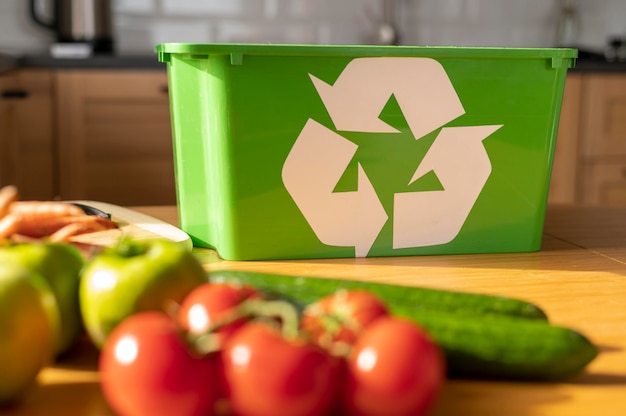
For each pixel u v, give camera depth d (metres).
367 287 0.67
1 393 0.51
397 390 0.45
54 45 2.85
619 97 2.78
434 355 0.47
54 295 0.58
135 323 0.48
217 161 0.92
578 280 0.85
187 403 0.46
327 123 0.92
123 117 2.51
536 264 0.93
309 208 0.94
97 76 2.47
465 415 0.51
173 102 0.97
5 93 2.18
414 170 0.95
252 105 0.90
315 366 0.45
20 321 0.50
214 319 0.50
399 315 0.59
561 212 1.27
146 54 3.01
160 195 2.58
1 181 2.13
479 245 0.99
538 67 0.96
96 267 0.58
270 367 0.45
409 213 0.97
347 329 0.49
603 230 1.13
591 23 3.38
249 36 3.15
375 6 3.20
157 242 0.60
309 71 0.90
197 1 3.10
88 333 0.59
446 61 0.93
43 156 2.48
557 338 0.56
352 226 0.95
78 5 2.77
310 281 0.70
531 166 0.98
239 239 0.93
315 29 3.19
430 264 0.93
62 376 0.57
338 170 0.93
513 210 0.99
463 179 0.97
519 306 0.65
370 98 0.92
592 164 2.81
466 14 3.30
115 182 2.54
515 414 0.52
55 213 0.90
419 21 3.27
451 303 0.65
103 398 0.54
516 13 3.34
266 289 0.66
